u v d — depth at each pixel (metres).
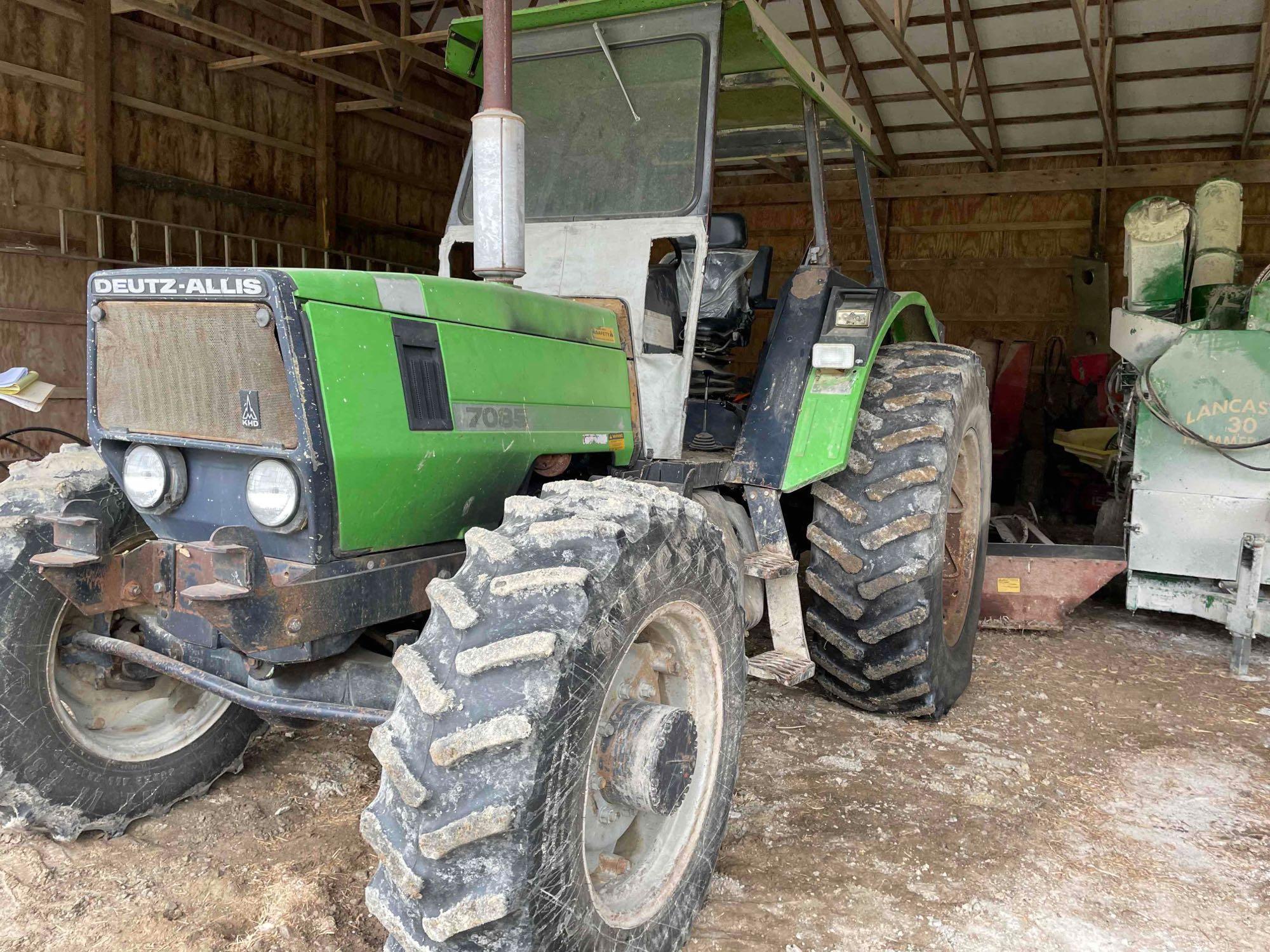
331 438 1.72
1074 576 4.42
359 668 1.98
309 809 2.61
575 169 2.92
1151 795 2.85
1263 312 3.95
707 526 2.05
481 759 1.52
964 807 2.73
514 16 2.92
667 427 2.70
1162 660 4.17
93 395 1.94
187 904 2.14
